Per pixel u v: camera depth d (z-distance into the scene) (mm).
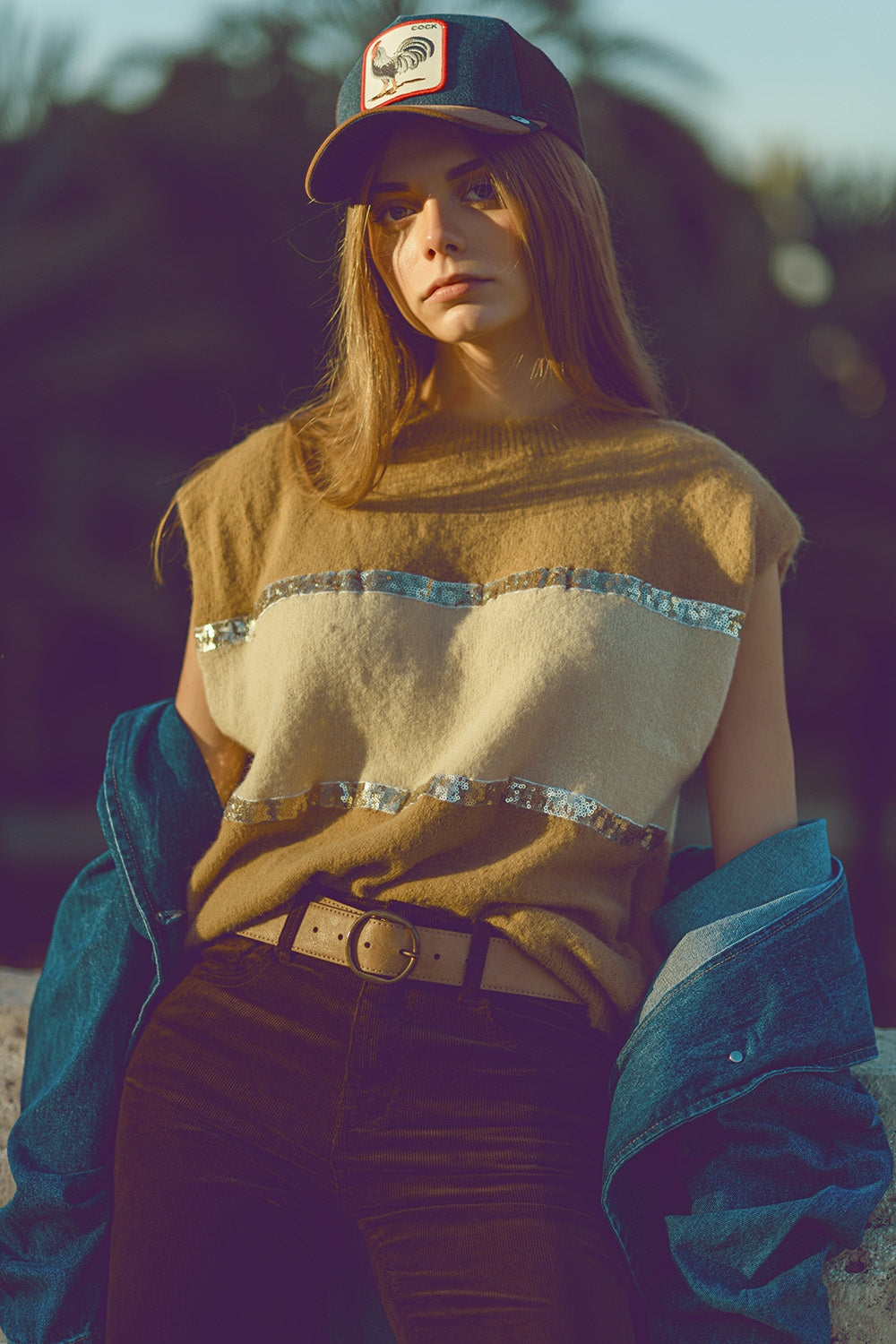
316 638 1434
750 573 1402
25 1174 1471
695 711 1398
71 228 14047
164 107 15023
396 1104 1302
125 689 18516
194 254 15141
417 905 1354
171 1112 1355
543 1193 1255
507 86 1443
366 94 1474
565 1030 1341
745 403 17203
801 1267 1297
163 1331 1250
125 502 15125
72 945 1620
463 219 1465
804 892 1370
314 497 1521
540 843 1354
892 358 17906
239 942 1438
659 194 15742
